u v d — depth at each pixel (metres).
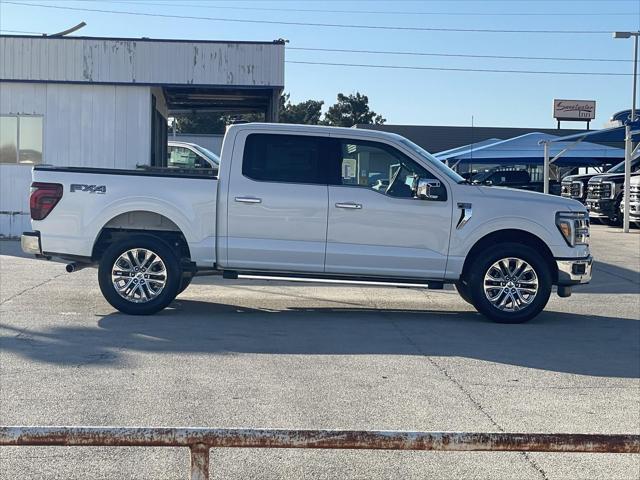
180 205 10.13
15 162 19.45
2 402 6.45
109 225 10.30
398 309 11.35
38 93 19.31
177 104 23.92
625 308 11.73
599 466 5.41
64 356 8.02
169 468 5.19
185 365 7.75
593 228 25.53
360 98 84.00
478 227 10.17
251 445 3.15
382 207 10.13
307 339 9.08
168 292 10.17
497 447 3.18
